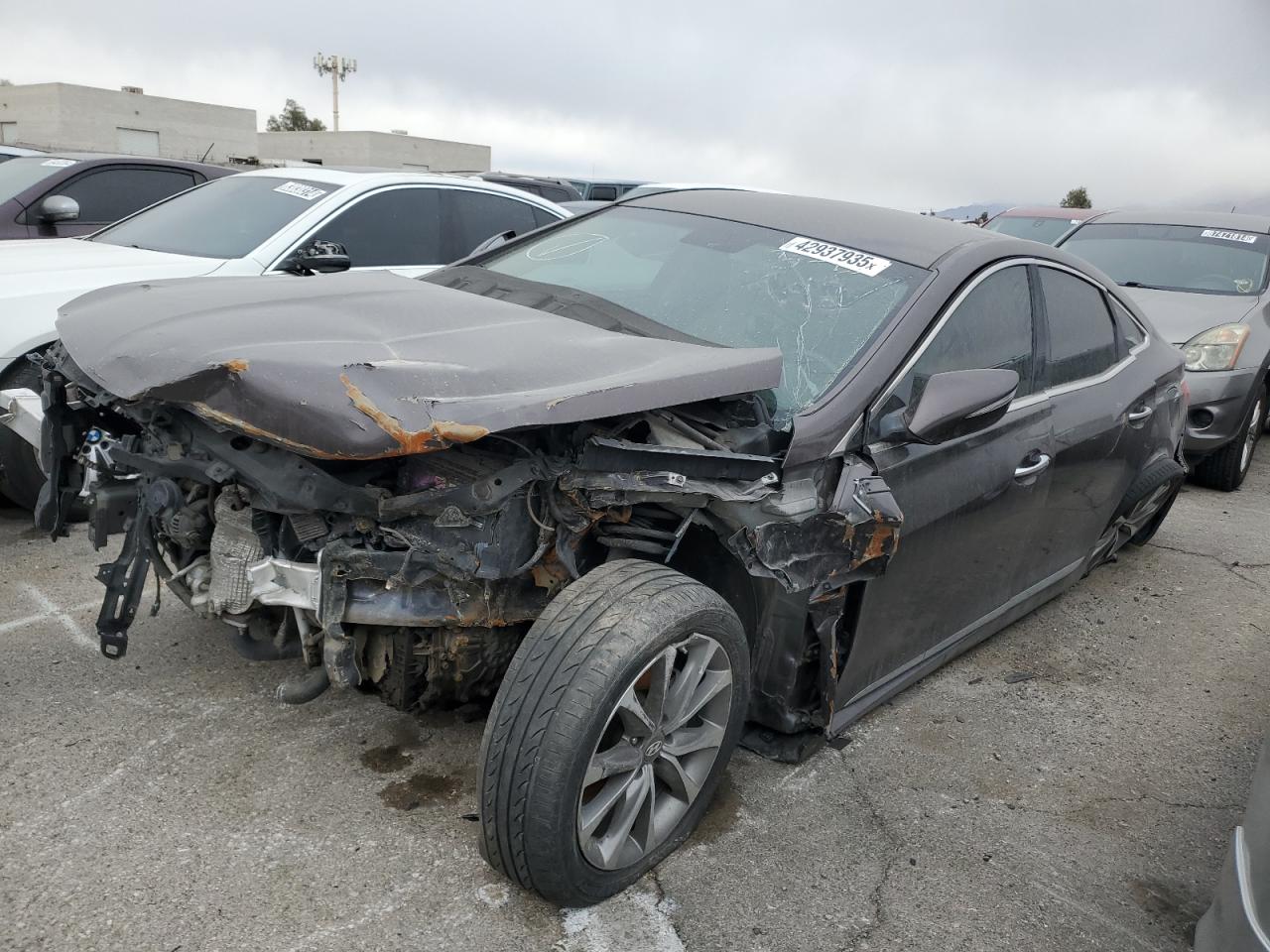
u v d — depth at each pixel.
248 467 2.20
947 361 2.99
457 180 6.50
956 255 3.19
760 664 2.73
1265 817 1.94
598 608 2.16
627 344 2.62
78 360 2.39
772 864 2.56
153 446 2.42
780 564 2.36
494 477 2.16
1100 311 4.00
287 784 2.69
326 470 2.21
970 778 3.08
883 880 2.55
